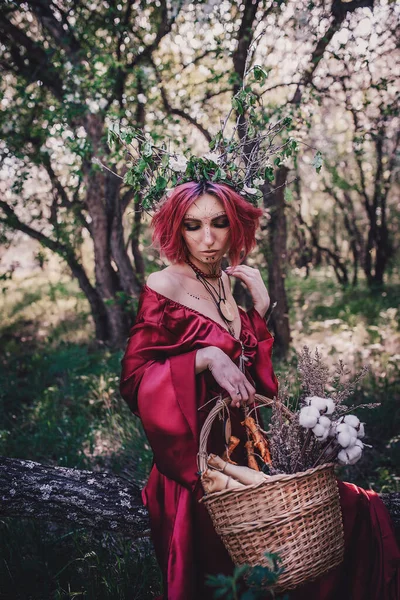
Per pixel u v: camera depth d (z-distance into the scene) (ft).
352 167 29.84
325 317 26.11
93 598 8.09
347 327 22.25
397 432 13.26
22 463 8.57
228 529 6.36
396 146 26.99
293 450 6.86
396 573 7.50
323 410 6.68
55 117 15.40
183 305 7.59
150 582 8.49
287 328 19.20
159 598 7.73
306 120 14.64
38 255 22.06
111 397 15.69
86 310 28.32
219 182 7.59
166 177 8.00
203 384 7.32
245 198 7.89
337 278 33.76
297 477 6.25
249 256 19.12
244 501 6.30
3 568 8.68
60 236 20.42
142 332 7.55
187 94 17.78
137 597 8.18
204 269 7.80
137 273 21.13
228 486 6.56
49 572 8.73
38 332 24.95
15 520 9.70
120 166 18.30
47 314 28.32
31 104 17.03
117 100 17.16
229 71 15.37
